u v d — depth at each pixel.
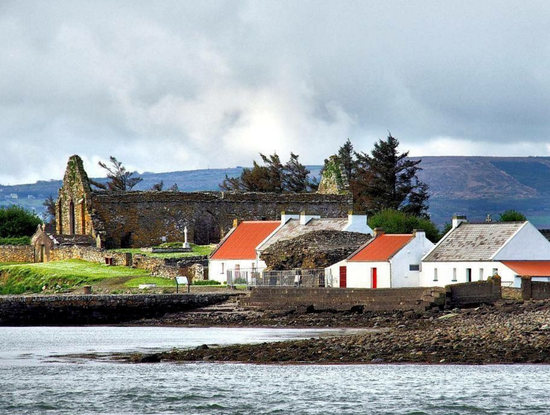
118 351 147.12
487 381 115.00
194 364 129.50
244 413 103.88
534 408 104.06
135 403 108.44
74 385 117.50
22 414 104.56
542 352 128.25
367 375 119.12
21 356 142.75
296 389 113.00
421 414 102.44
